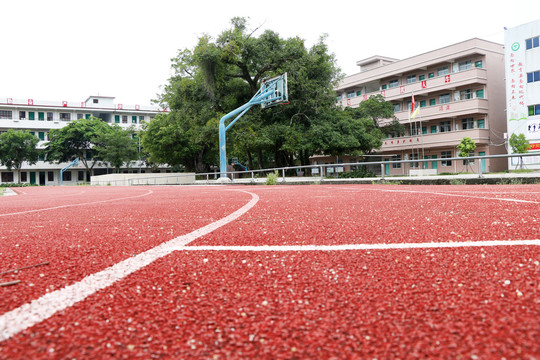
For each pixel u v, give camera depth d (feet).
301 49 87.35
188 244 7.92
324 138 88.79
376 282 4.89
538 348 3.02
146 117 217.97
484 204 13.91
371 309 3.98
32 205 23.39
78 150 186.70
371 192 24.72
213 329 3.59
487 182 34.47
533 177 32.40
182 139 133.18
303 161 108.88
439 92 133.08
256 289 4.75
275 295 4.51
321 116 95.25
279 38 91.76
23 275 5.67
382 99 132.98
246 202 19.39
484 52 122.62
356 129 101.55
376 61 164.86
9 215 16.61
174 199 24.50
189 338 3.41
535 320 3.54
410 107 142.10
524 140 101.55
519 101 105.91
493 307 3.89
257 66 95.25
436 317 3.71
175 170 219.61
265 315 3.90
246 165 144.97
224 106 95.96
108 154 171.22
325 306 4.11
